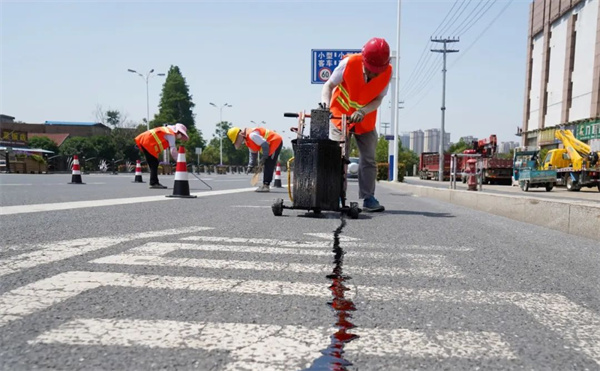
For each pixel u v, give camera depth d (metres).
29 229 3.41
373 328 1.42
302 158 4.86
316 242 3.14
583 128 29.78
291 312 1.57
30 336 1.28
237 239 3.20
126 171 42.22
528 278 2.22
